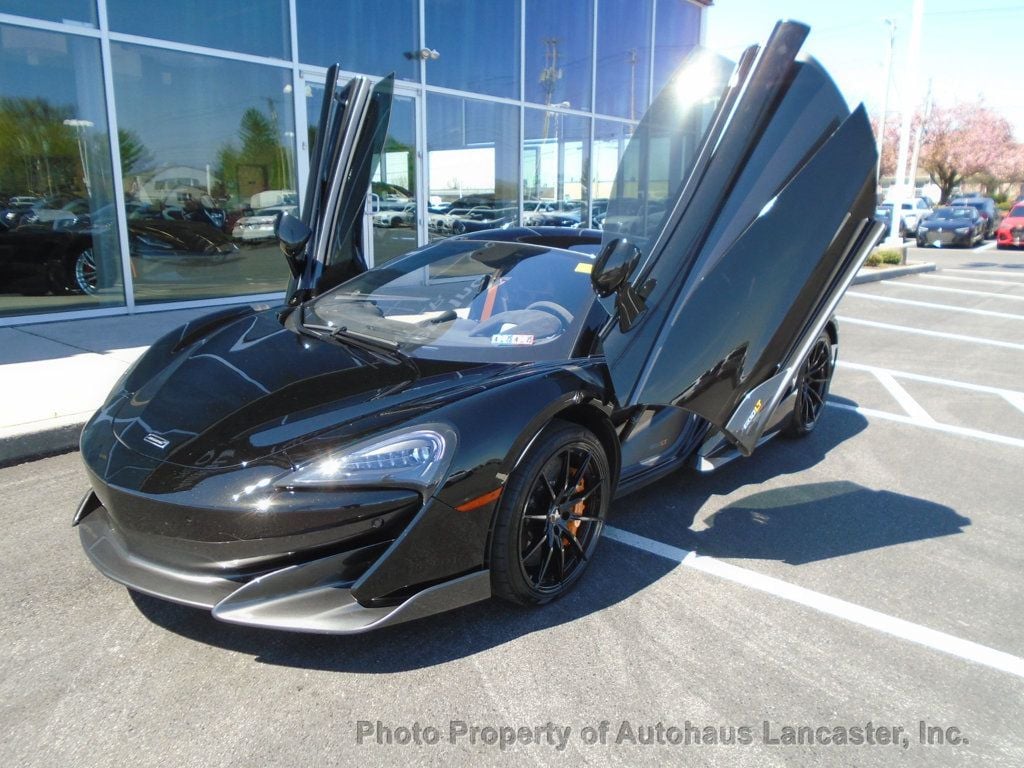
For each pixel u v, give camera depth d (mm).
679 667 2318
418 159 9797
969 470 4219
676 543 3168
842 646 2479
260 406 2404
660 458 3355
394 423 2262
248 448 2207
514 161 11211
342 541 2131
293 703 2072
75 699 2053
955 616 2691
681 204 2779
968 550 3217
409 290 3441
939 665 2398
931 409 5488
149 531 2164
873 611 2699
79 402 4250
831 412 5363
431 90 9758
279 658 2268
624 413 2863
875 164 2867
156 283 7566
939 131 45750
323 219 3869
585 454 2664
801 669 2344
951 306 10836
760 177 2740
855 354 7500
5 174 6488
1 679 2121
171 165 7516
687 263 2791
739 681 2268
